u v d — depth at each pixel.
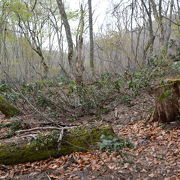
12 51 18.39
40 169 3.60
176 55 10.07
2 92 7.29
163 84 4.94
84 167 3.51
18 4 12.50
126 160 3.51
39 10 16.55
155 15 11.06
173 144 3.96
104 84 7.63
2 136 4.94
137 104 6.64
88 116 6.55
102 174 3.29
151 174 3.17
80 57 8.23
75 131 4.23
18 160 3.81
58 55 19.17
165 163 3.41
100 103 7.08
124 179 3.14
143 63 9.54
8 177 3.44
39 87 8.15
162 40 10.86
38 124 5.51
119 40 12.23
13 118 6.43
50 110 6.57
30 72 13.34
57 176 3.36
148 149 3.95
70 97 6.86
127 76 8.53
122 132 5.00
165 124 4.83
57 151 3.94
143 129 4.93
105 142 3.02
